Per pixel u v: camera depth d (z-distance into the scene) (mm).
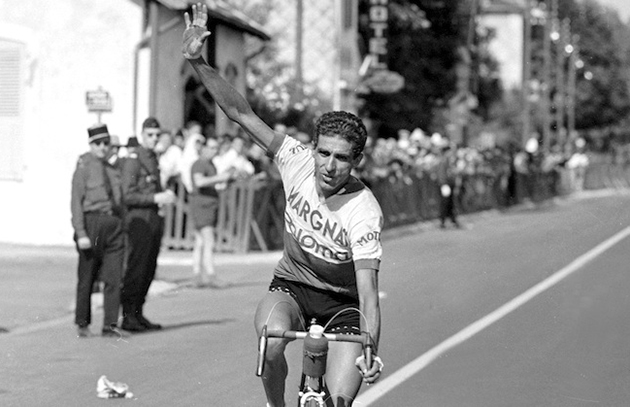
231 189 45406
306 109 72562
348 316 14117
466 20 100438
